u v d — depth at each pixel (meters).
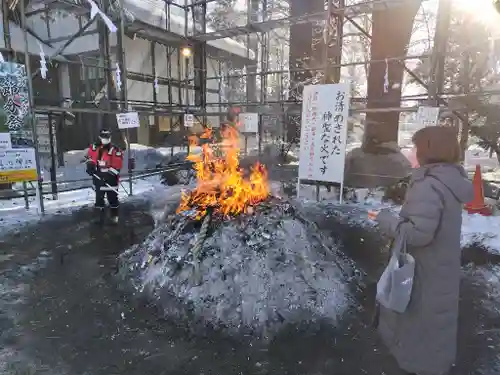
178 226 4.07
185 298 3.41
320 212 7.06
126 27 10.29
